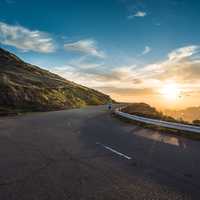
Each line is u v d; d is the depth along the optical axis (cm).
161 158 693
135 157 703
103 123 1803
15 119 2075
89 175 527
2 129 1363
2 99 3391
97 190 439
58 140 991
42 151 773
